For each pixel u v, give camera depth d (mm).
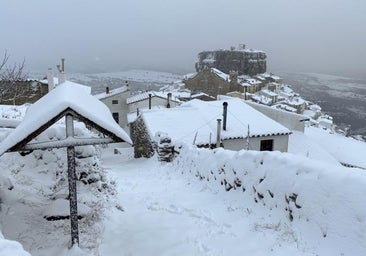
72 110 4949
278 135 22594
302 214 5668
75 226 5715
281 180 6422
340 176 5352
